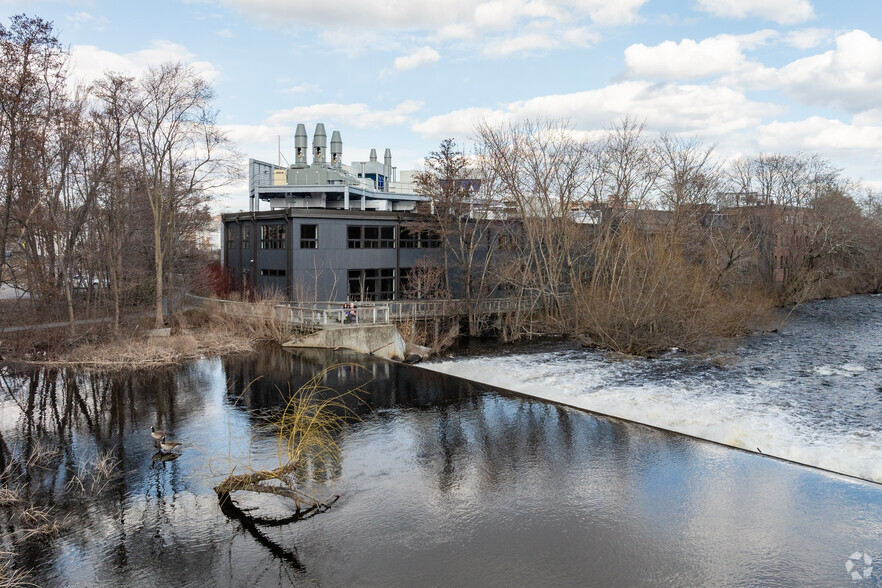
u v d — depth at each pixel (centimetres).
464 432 1847
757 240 5419
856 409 2041
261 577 1031
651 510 1308
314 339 3159
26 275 3019
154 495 1352
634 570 1068
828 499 1366
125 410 2006
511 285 4159
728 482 1462
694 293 3186
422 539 1174
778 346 3397
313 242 3731
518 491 1404
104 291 3803
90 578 1020
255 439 1727
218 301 3788
